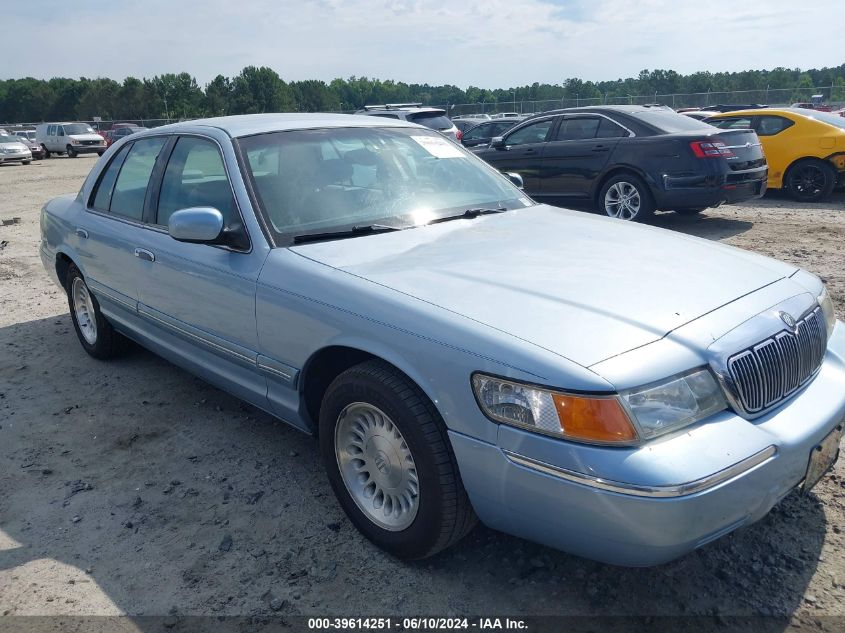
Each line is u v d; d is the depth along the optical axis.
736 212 10.70
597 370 2.11
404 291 2.62
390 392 2.54
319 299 2.80
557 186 9.73
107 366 5.00
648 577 2.62
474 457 2.32
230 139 3.50
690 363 2.21
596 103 38.47
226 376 3.50
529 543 2.86
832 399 2.54
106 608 2.60
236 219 3.26
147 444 3.84
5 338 5.69
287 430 3.96
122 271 4.12
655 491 1.99
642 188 8.83
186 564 2.82
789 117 11.65
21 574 2.80
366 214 3.39
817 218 9.89
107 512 3.21
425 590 2.62
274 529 3.03
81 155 35.09
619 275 2.69
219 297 3.30
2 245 9.73
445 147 4.20
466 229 3.36
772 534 2.81
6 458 3.74
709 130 8.93
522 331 2.30
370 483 2.86
